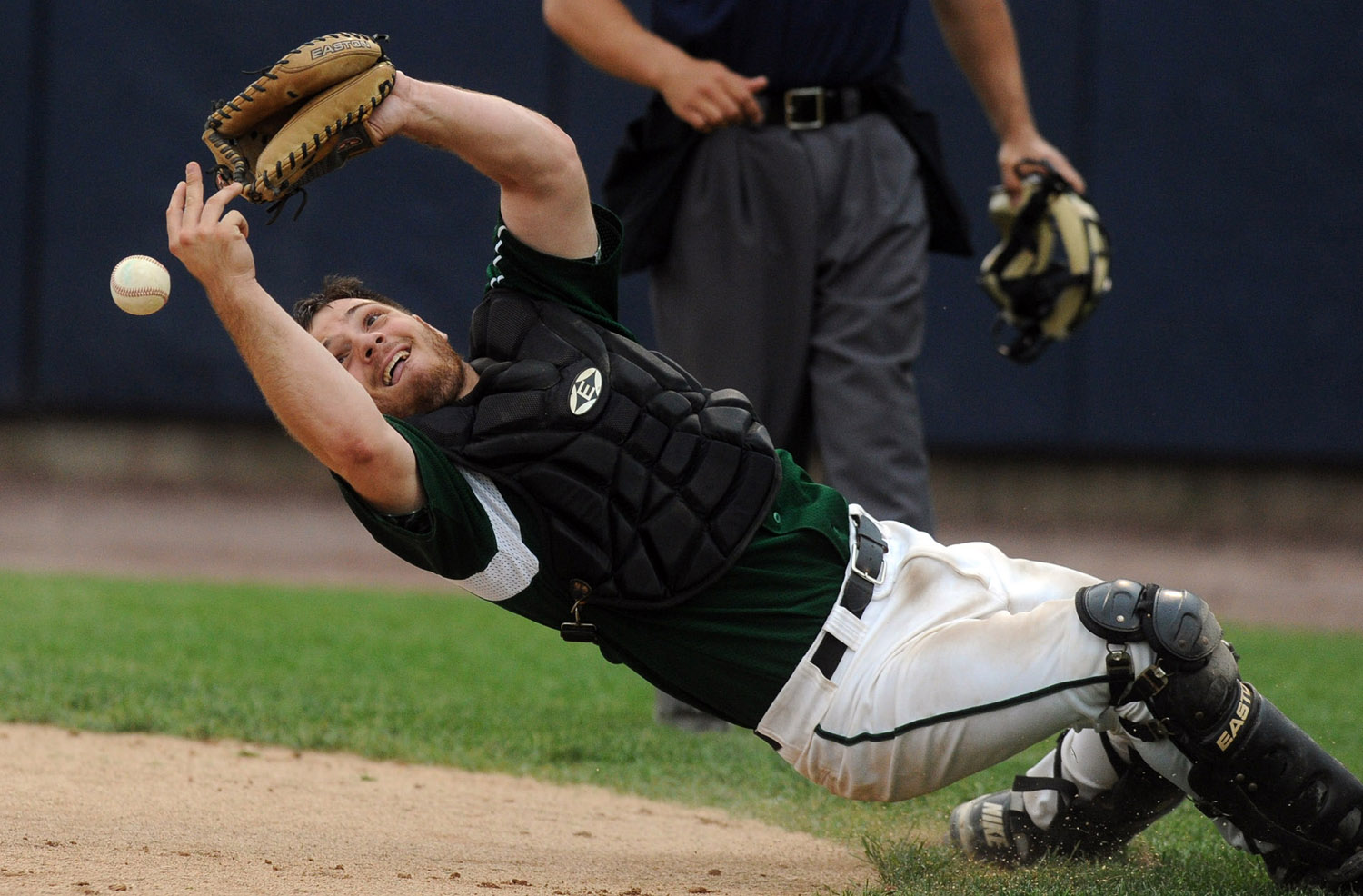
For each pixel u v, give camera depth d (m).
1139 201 41.59
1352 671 21.44
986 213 41.75
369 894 8.70
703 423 9.77
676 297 16.72
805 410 16.77
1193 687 9.16
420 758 15.08
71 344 42.66
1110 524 43.62
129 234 42.34
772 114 16.14
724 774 14.67
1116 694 9.33
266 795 12.54
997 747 9.45
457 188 42.06
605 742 15.98
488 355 10.09
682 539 9.54
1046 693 9.30
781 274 16.17
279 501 44.28
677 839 11.85
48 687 17.02
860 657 9.62
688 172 16.50
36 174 42.31
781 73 16.03
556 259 10.16
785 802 13.46
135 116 42.09
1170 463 43.69
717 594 9.68
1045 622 9.41
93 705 16.52
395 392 9.73
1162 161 41.47
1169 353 41.69
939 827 12.20
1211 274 41.53
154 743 14.88
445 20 42.41
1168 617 9.14
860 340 15.90
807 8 15.80
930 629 9.59
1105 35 41.38
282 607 26.02
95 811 11.19
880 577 9.86
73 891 8.30
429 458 9.22
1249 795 9.42
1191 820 12.59
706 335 16.41
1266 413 41.66
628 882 9.73
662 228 16.62
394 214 42.09
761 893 9.59
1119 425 41.84
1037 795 10.62
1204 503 43.97
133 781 12.76
